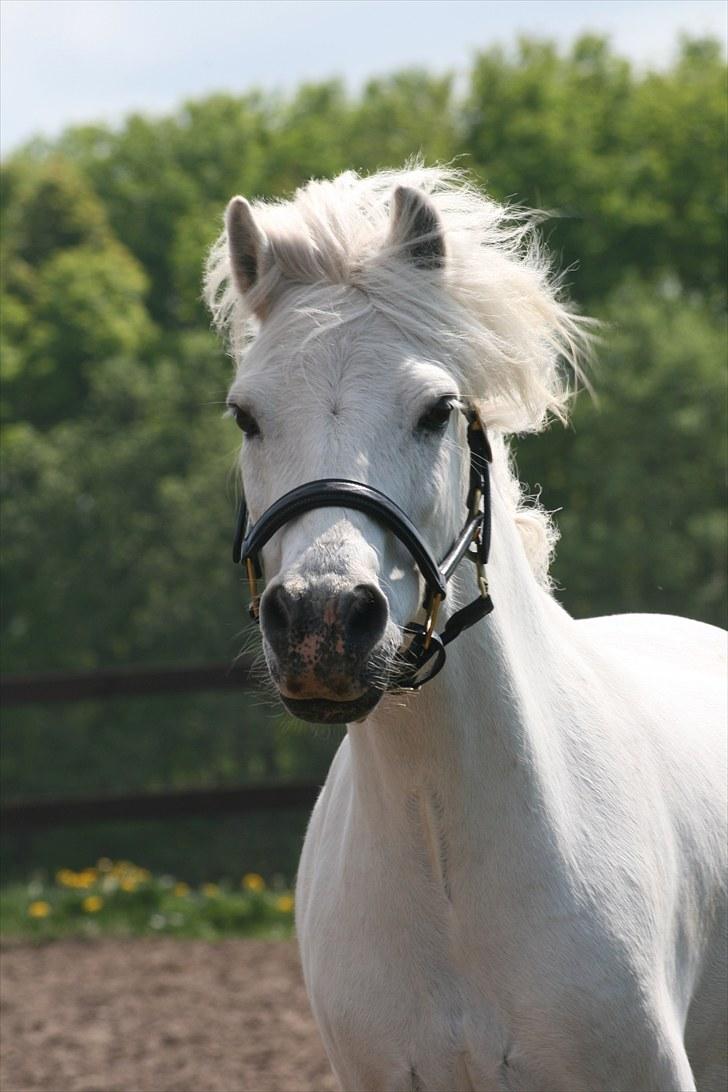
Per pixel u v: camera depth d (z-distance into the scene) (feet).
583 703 15.39
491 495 14.61
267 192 162.50
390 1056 14.43
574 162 148.46
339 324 13.23
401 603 12.84
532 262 15.49
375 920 14.43
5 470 160.35
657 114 155.94
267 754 143.84
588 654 16.34
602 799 14.85
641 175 151.64
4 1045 31.24
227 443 156.25
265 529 12.84
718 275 153.17
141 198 202.08
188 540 150.30
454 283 13.74
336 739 142.51
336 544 12.32
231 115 211.61
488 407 14.44
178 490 151.43
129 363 166.50
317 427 12.87
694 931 15.64
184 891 45.34
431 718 13.74
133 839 137.59
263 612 12.37
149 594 151.23
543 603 15.88
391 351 13.14
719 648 20.02
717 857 16.15
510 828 14.02
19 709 144.97
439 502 13.23
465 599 14.07
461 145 156.46
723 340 138.31
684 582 131.75
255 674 14.99
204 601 148.66
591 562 129.70
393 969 14.34
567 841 14.30
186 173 205.36
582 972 13.89
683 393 132.57
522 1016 13.94
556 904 14.01
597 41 174.81
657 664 18.54
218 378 162.91
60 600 152.87
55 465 158.61
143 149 210.18
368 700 12.25
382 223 14.14
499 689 14.11
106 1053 30.53
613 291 147.43
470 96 160.35
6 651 154.61
